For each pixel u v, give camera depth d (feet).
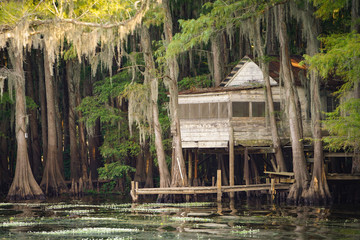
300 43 167.22
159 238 75.72
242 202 138.31
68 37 102.68
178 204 132.26
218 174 135.64
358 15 125.29
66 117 234.38
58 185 193.88
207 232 81.10
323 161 128.88
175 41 126.31
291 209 115.85
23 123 175.11
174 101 145.28
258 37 138.41
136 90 146.92
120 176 195.72
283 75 136.15
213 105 150.20
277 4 124.57
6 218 105.60
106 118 184.34
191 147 152.35
